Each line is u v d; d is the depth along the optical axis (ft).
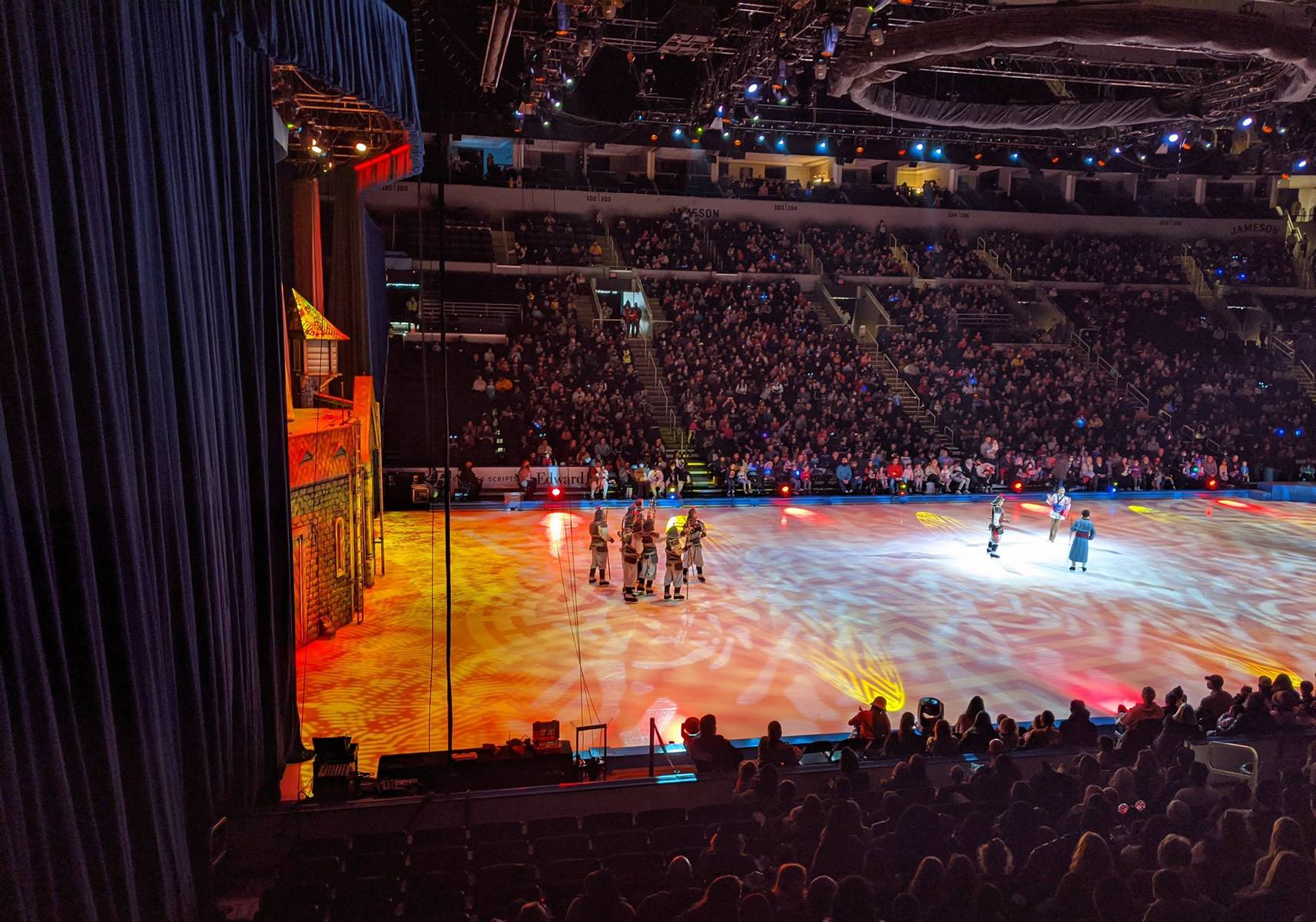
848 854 21.52
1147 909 17.35
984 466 111.45
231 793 28.76
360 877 22.04
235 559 29.84
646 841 25.13
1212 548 82.07
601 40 71.05
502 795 28.99
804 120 121.19
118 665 20.99
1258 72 71.20
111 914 19.30
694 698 44.39
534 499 98.99
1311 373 133.80
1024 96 117.91
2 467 17.22
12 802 16.65
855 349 125.59
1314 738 32.12
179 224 26.16
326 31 34.71
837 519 94.32
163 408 24.76
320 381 63.52
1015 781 27.68
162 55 25.52
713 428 111.24
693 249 133.39
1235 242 147.13
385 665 48.55
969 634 55.21
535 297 123.34
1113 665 50.24
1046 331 136.26
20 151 18.33
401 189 124.88
